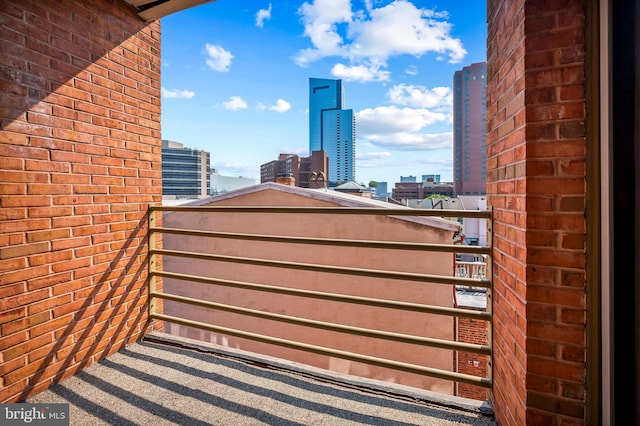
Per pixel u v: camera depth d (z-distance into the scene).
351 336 6.19
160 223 2.64
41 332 1.77
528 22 1.13
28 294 1.70
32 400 1.69
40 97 1.75
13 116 1.62
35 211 1.73
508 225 1.34
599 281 1.06
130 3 2.29
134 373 1.97
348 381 1.86
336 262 6.31
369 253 6.11
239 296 7.03
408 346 5.90
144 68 2.46
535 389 1.14
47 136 1.79
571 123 1.08
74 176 1.94
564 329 1.10
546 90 1.11
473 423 1.51
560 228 1.10
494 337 1.55
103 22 2.12
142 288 2.45
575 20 1.08
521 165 1.18
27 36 1.69
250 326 6.89
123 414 1.58
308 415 1.58
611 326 1.03
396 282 5.96
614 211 1.03
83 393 1.76
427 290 5.82
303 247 6.57
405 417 1.56
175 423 1.52
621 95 1.02
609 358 1.03
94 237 2.07
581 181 1.08
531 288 1.14
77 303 1.96
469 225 24.45
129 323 2.34
